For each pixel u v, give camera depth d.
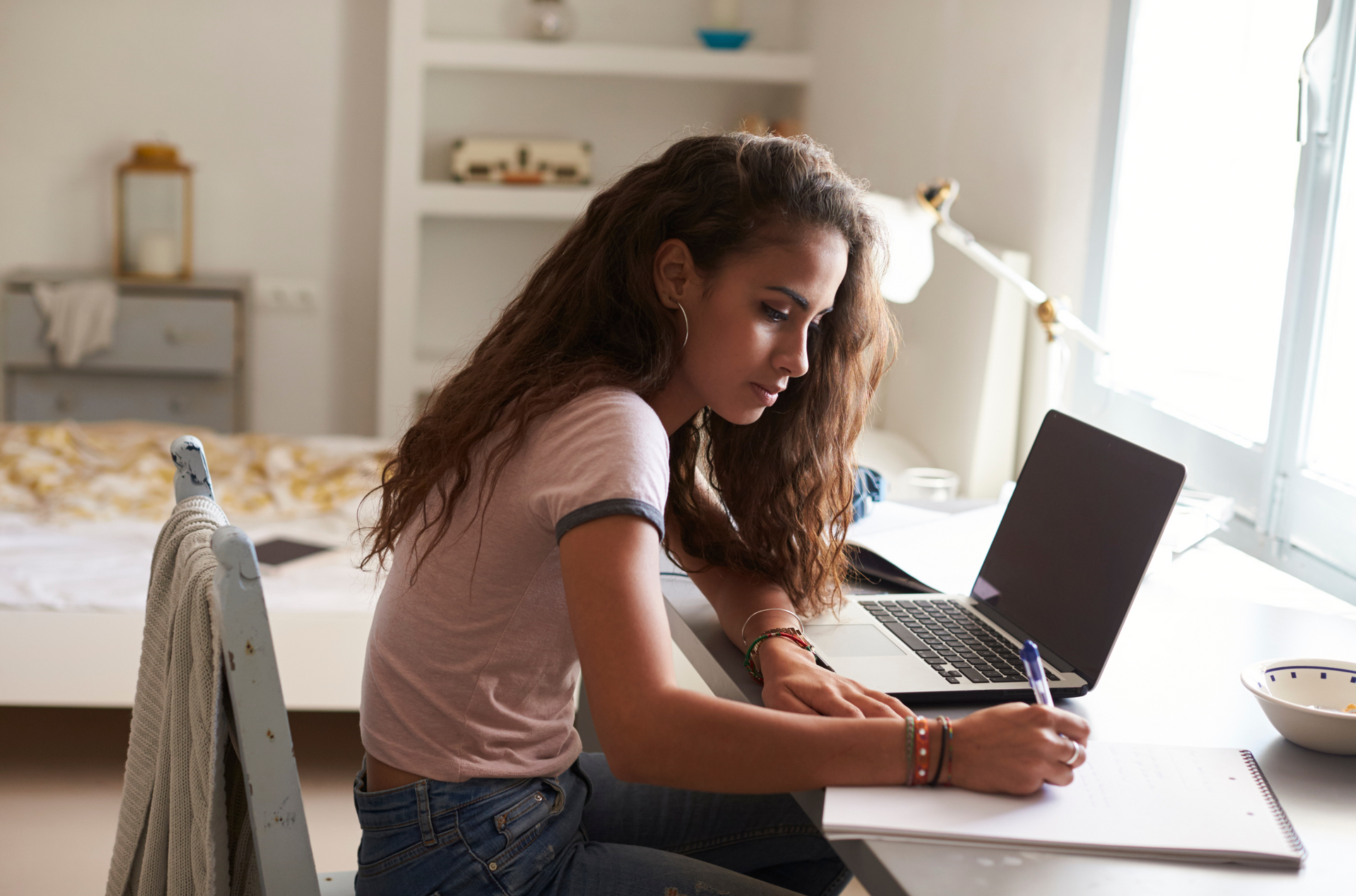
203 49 4.19
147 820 1.01
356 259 4.36
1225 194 1.83
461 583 0.93
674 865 0.99
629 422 0.86
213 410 4.14
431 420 1.01
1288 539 1.60
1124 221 2.10
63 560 2.20
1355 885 0.71
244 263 4.33
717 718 0.78
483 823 0.94
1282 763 0.88
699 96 4.30
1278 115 1.71
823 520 1.19
